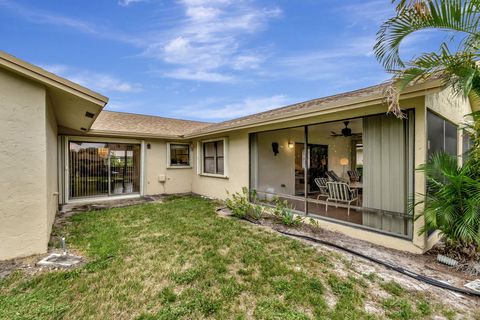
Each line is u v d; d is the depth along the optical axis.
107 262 3.69
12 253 3.74
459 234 3.60
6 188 3.69
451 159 3.87
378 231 4.68
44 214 4.02
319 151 10.06
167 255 3.99
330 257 4.00
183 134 10.70
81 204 8.25
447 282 3.26
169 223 5.85
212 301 2.79
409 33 3.33
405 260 3.91
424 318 2.56
